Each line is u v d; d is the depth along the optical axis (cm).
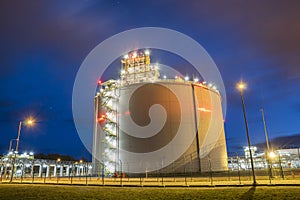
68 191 2734
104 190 2753
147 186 3038
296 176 4112
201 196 2091
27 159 7450
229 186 2780
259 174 5041
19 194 2547
